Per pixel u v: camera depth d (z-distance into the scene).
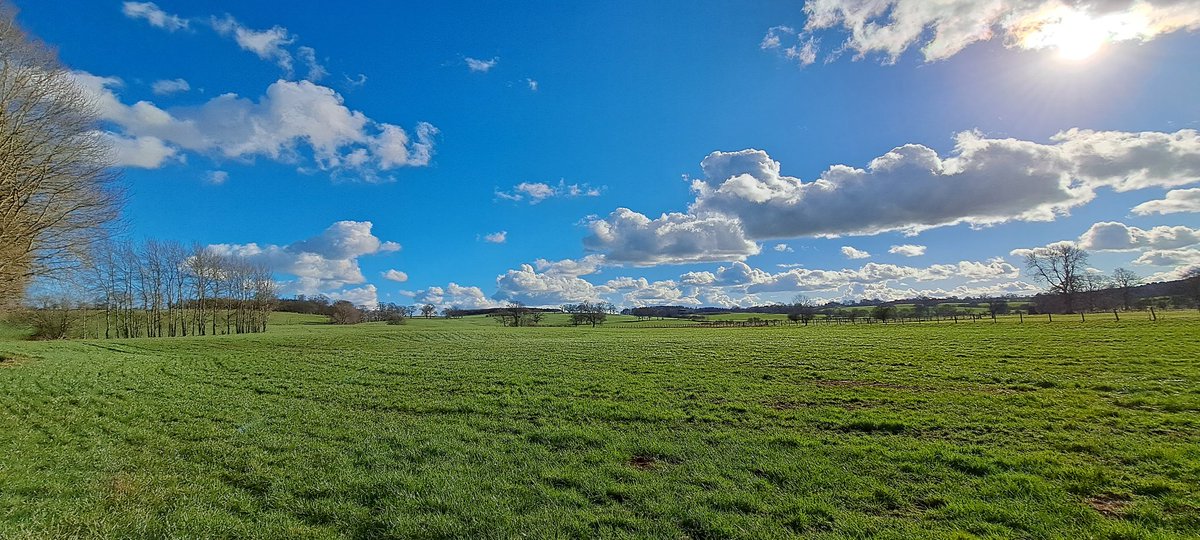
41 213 26.83
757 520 7.58
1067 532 7.00
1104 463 9.58
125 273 83.88
